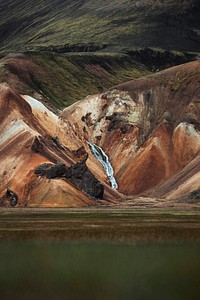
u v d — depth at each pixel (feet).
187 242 278.05
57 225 388.16
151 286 186.39
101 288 184.34
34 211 554.87
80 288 184.65
